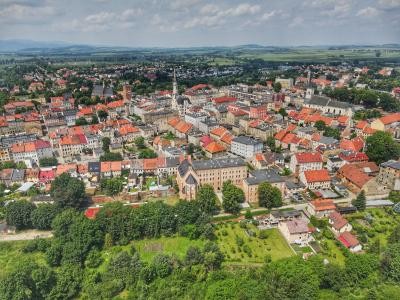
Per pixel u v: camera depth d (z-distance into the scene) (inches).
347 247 7495.1
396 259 6633.9
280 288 6245.1
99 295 6830.7
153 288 6904.5
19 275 6840.6
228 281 6569.9
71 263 7554.1
